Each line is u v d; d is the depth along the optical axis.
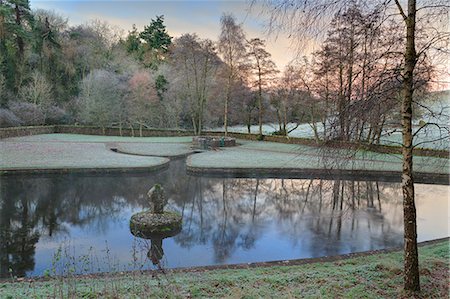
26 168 16.52
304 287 4.30
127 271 5.86
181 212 11.45
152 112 38.25
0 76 33.75
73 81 43.06
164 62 46.97
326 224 10.02
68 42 43.94
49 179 16.17
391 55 4.00
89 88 38.31
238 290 4.21
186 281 4.75
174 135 37.75
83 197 13.20
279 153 24.34
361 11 3.95
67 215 10.98
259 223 10.18
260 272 5.55
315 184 14.96
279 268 5.86
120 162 19.00
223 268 6.20
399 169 16.52
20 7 39.44
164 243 8.51
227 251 7.96
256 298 3.95
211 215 11.06
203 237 8.93
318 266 5.86
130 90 37.66
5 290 4.55
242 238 8.87
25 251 7.94
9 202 12.44
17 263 7.23
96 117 37.69
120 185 15.27
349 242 8.52
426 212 11.17
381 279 4.41
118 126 39.41
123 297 4.00
